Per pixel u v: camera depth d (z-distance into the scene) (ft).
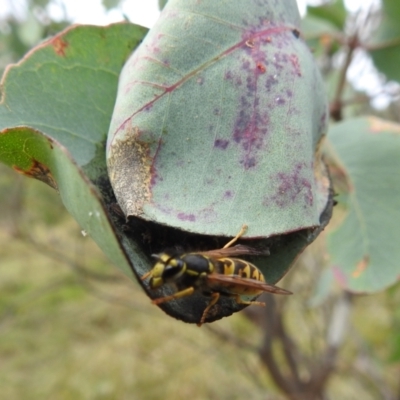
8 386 0.95
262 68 0.16
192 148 0.16
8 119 0.17
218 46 0.16
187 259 0.16
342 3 0.37
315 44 0.37
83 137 0.17
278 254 0.17
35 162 0.15
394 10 0.33
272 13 0.17
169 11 0.17
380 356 0.71
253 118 0.16
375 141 0.28
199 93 0.16
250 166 0.15
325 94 0.19
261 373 0.79
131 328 1.04
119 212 0.16
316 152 0.19
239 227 0.15
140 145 0.16
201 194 0.15
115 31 0.18
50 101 0.17
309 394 0.54
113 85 0.18
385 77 0.35
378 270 0.26
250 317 0.57
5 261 1.39
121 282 0.68
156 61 0.16
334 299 0.58
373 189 0.28
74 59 0.18
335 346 0.53
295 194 0.15
